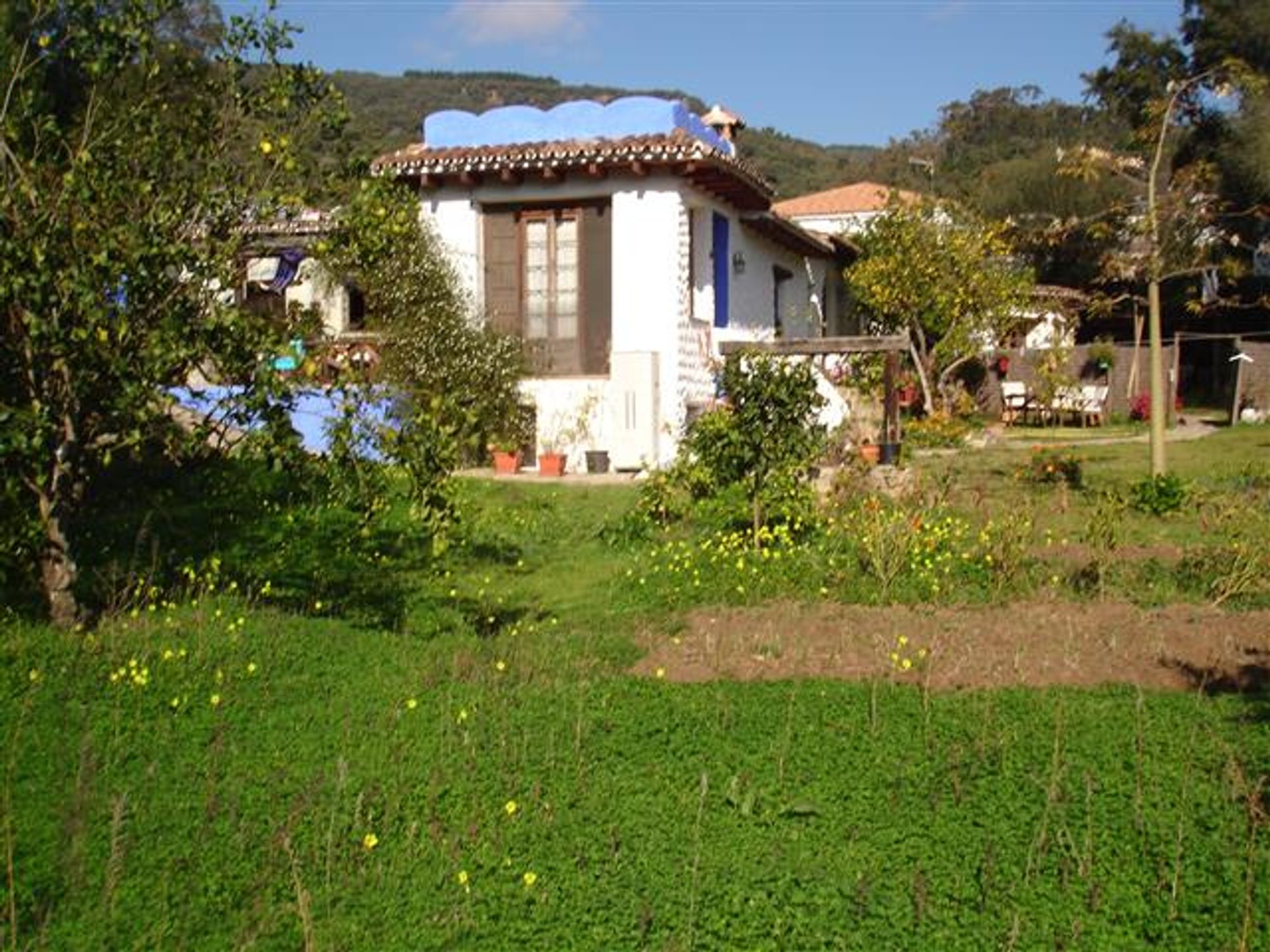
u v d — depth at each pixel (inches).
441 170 716.0
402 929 184.7
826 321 1122.7
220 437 359.3
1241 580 388.8
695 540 487.5
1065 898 189.8
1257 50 1255.5
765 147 3061.0
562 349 737.6
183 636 331.6
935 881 195.8
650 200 710.5
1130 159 697.0
